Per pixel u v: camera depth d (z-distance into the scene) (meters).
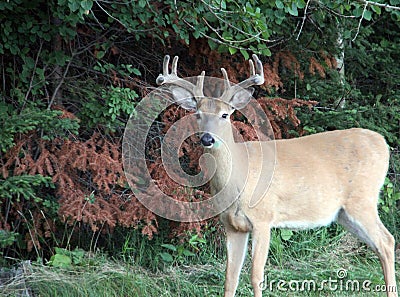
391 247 10.64
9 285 10.23
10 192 10.71
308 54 14.45
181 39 12.88
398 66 16.41
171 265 12.41
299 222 10.62
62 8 11.49
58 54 12.33
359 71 16.36
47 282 10.44
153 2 12.05
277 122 13.80
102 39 13.15
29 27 11.82
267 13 11.86
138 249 12.60
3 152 11.46
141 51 13.78
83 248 12.75
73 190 11.58
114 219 11.78
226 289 10.36
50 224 12.18
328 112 13.92
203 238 12.66
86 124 12.37
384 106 14.84
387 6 10.84
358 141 10.95
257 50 12.67
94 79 13.01
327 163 10.70
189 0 11.29
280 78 14.12
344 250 13.23
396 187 14.55
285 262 12.64
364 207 10.74
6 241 10.79
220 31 12.42
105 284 10.75
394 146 15.09
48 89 12.77
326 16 14.39
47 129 11.14
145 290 10.95
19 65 12.69
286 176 10.38
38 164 11.32
